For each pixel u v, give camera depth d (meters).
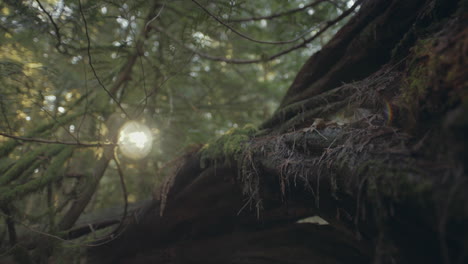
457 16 1.43
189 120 4.89
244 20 3.36
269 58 3.28
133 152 4.07
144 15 3.29
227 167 2.49
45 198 3.74
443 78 1.20
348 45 2.47
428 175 1.06
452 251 1.03
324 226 2.68
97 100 3.84
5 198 2.85
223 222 3.03
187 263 3.23
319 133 1.85
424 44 1.46
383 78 2.02
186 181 2.93
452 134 0.93
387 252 1.23
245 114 5.24
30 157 3.21
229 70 5.33
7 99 2.73
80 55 3.00
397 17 2.12
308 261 2.66
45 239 3.01
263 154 2.14
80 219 3.59
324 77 2.64
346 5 3.16
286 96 2.97
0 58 2.88
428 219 1.05
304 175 1.77
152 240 3.30
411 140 1.33
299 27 3.41
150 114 4.40
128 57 3.42
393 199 1.17
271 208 2.62
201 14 2.57
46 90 3.00
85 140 3.74
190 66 4.11
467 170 0.92
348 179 1.43
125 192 3.11
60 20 2.77
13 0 2.53
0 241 3.07
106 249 3.45
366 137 1.52
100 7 2.59
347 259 2.48
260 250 2.91
